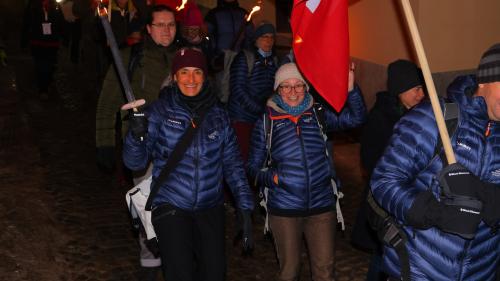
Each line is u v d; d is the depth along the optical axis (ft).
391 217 9.61
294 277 14.02
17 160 26.22
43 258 17.47
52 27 39.22
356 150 28.32
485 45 27.45
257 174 13.98
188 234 12.35
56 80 46.26
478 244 9.23
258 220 20.88
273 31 19.88
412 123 9.20
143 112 12.09
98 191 23.08
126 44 16.92
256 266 17.60
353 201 22.48
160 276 16.67
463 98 9.01
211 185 12.51
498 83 8.68
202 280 12.60
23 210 20.70
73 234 19.21
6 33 72.02
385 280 13.84
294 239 13.82
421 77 13.62
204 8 37.09
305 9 10.89
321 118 13.80
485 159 8.98
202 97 12.45
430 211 8.68
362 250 18.45
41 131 31.65
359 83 31.07
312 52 11.07
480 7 27.12
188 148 12.33
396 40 27.94
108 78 15.92
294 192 13.57
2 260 17.08
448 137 8.66
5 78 46.34
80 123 33.53
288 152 13.57
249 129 20.20
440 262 9.23
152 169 13.71
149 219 13.08
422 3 26.14
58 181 23.95
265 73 19.98
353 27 31.86
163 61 15.85
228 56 21.63
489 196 8.56
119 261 17.60
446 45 26.73
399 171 9.18
